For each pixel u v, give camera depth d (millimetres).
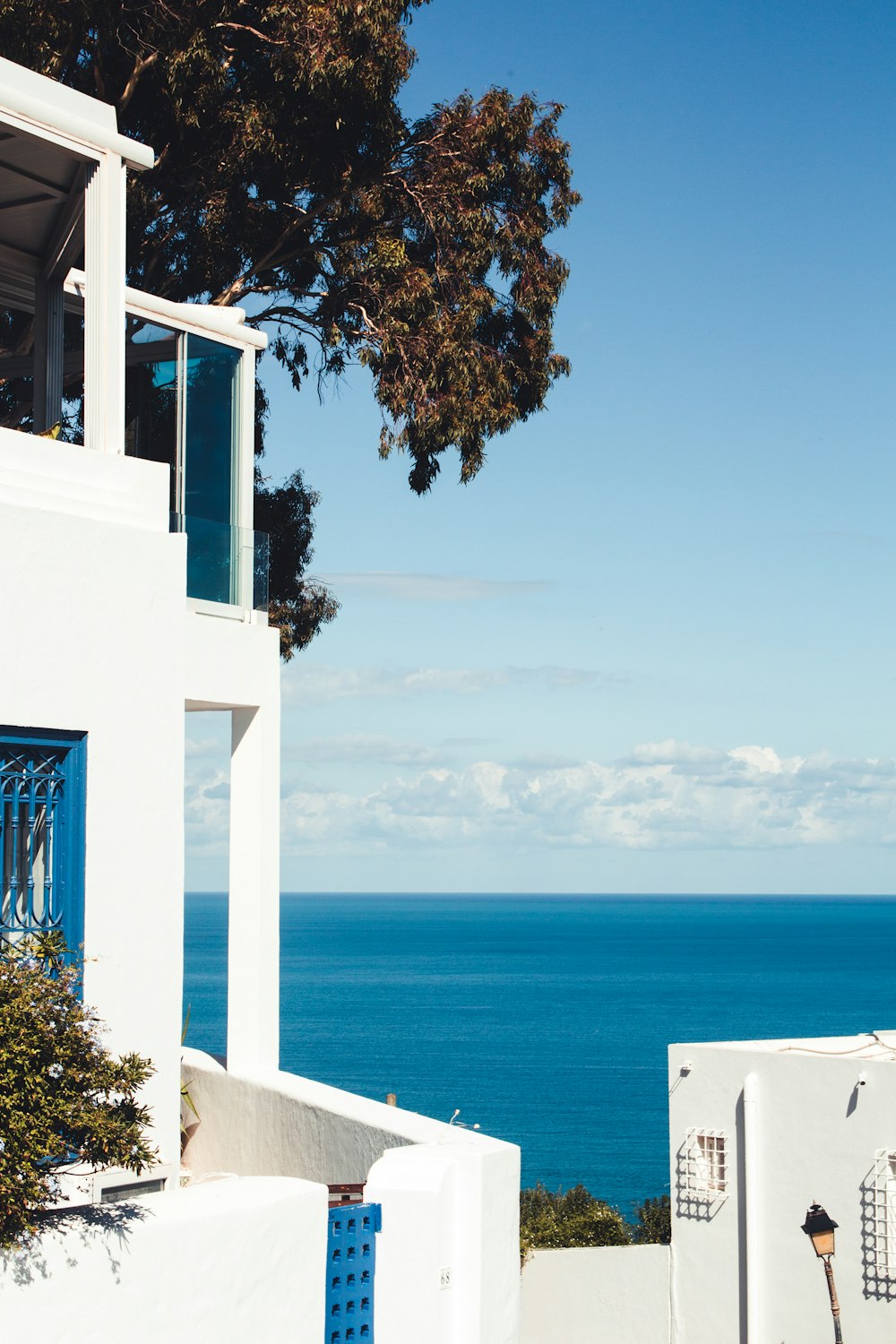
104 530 9391
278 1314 8023
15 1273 6812
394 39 19719
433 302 20891
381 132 20625
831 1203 14680
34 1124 6695
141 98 20719
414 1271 8750
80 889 9102
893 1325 14055
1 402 19156
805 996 157250
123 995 9281
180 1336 7492
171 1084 9523
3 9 18406
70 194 11250
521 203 21812
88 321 10227
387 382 20859
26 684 8859
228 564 13445
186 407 13578
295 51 19516
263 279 22719
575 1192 31906
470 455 21297
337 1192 9391
